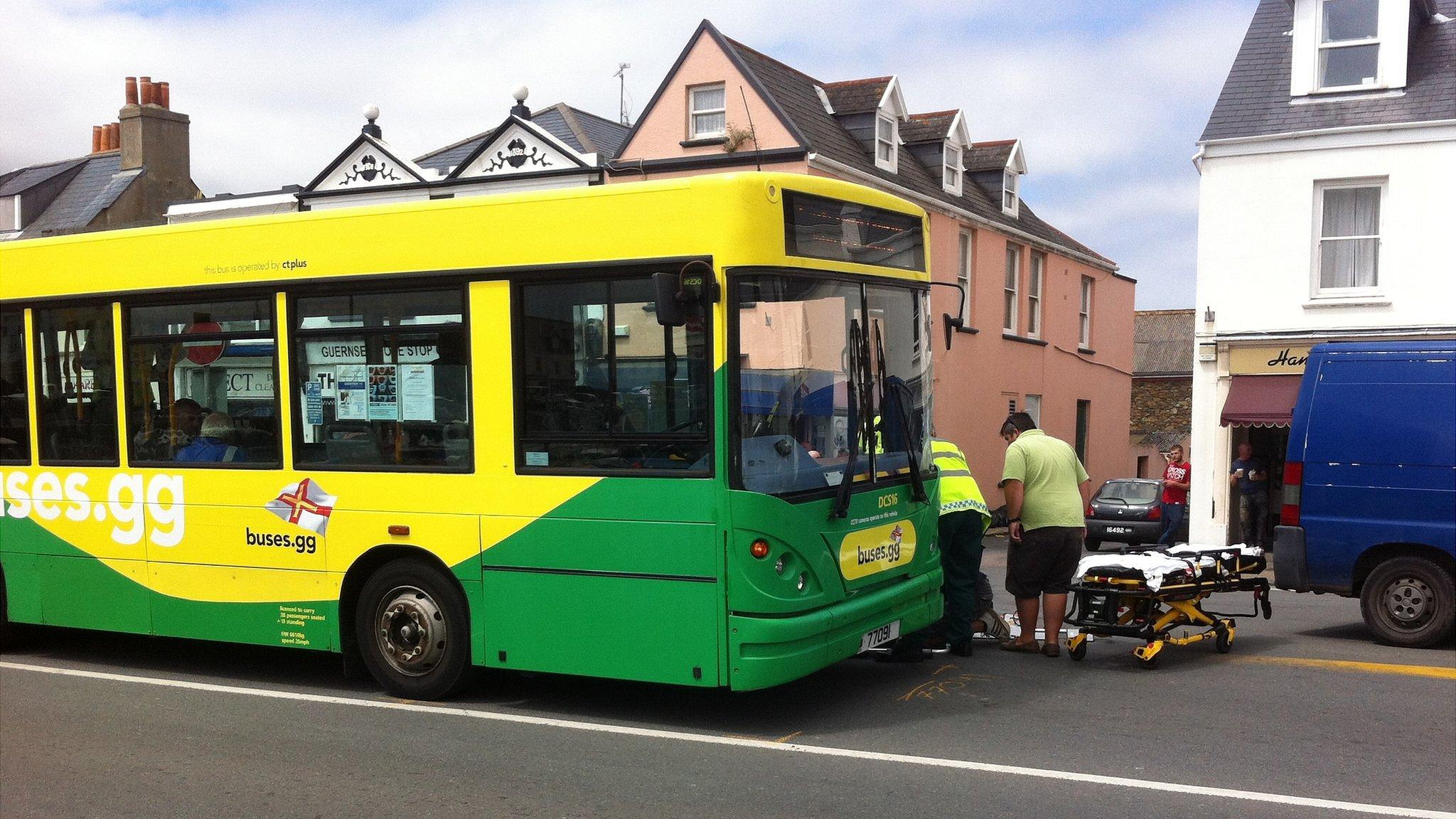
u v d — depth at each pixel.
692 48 21.83
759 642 6.43
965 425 25.86
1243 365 19.66
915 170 25.47
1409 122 18.48
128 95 33.62
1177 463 21.42
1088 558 8.98
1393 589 9.63
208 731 6.98
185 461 8.21
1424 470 9.54
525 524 7.03
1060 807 5.44
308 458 7.77
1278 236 19.45
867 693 7.74
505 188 21.81
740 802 5.54
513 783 5.89
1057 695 7.67
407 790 5.80
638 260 6.71
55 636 10.25
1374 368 9.88
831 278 7.08
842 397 7.13
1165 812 5.37
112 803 5.71
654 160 21.53
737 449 6.47
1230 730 6.78
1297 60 19.62
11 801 5.77
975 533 8.91
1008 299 28.58
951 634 8.94
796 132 20.83
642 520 6.69
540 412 7.02
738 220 6.50
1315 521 9.98
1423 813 5.34
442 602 7.40
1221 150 19.78
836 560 6.89
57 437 8.75
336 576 7.67
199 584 8.16
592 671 6.86
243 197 24.09
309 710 7.45
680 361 6.61
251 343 7.95
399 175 22.72
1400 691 7.77
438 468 7.32
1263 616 11.55
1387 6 19.00
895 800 5.55
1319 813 5.36
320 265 7.66
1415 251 18.58
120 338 8.42
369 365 7.55
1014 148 28.88
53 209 33.72
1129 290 36.38
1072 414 32.16
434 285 7.32
